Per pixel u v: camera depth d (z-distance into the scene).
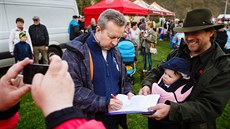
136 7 11.58
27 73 0.73
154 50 7.05
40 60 7.16
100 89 1.79
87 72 1.74
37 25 6.69
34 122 3.70
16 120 0.83
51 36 7.62
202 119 1.54
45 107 0.51
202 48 1.71
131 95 1.92
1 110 0.74
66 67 0.55
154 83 1.91
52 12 7.74
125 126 2.04
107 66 1.85
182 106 1.53
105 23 1.74
